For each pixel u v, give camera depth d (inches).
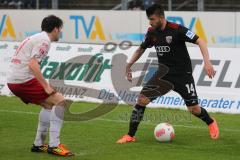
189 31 1130.7
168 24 1142.3
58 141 1072.2
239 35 2164.1
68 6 2632.9
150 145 1174.3
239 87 1592.0
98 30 2341.3
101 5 2618.1
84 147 1157.1
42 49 1011.9
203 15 2197.3
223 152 1120.2
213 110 1606.8
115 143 1193.4
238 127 1384.1
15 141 1206.3
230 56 1626.5
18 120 1449.3
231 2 2450.8
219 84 1616.6
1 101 1745.8
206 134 1296.8
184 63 1157.7
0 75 1888.5
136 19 2277.3
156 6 1129.4
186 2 2471.7
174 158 1063.6
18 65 1045.8
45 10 2405.3
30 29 2437.3
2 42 1904.5
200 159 1057.5
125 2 2396.7
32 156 1069.8
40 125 1088.2
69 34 2384.4
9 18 2461.9
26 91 1053.2
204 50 1119.0
